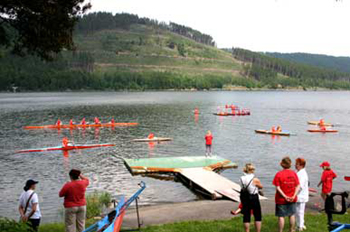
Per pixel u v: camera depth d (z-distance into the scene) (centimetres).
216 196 2027
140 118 7412
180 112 8888
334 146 4203
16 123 6506
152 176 2752
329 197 779
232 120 7188
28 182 1066
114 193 2272
